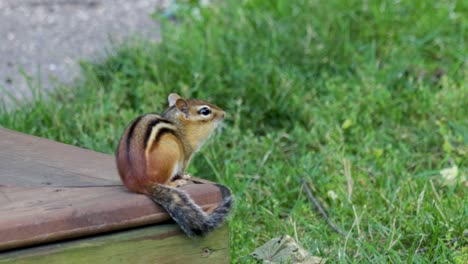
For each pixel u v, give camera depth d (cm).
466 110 1022
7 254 485
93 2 1498
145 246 521
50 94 1038
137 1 1499
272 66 1091
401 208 763
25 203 517
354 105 1007
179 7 1402
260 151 920
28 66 1245
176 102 607
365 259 677
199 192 530
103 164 604
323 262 647
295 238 702
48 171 589
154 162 530
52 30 1378
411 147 963
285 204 827
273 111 1030
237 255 697
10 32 1373
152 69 1105
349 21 1267
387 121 1017
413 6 1330
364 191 806
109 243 511
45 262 495
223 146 920
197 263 536
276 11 1310
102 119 966
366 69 1127
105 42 1330
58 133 953
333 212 782
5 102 1117
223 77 1116
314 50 1173
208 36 1196
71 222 496
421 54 1223
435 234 691
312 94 1070
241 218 776
